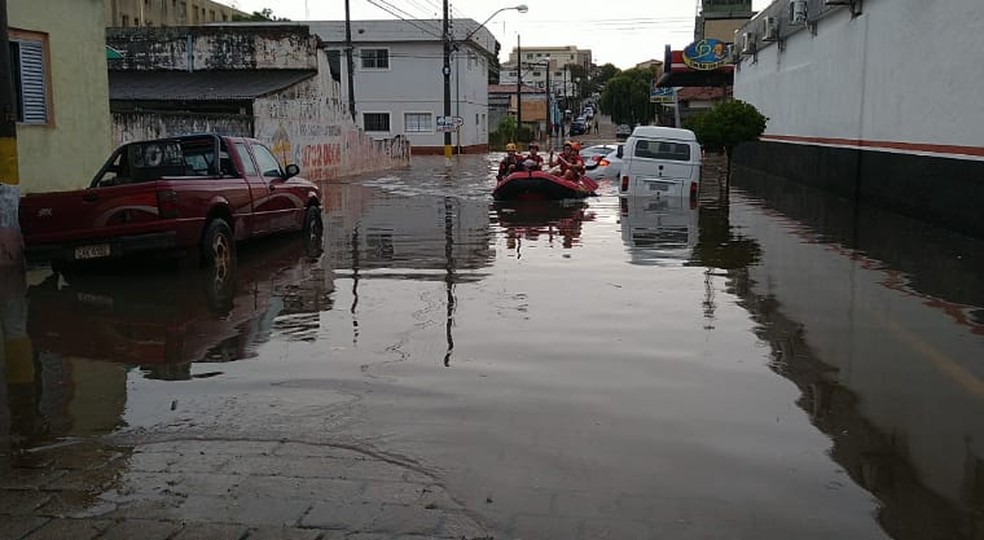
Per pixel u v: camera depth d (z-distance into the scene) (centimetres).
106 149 1541
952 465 477
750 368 662
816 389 609
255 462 482
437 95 5703
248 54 3166
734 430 529
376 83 5716
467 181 3056
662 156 2161
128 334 779
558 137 8338
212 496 439
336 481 456
